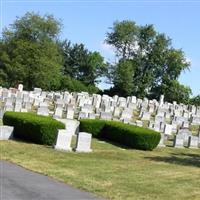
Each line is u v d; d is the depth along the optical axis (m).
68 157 20.25
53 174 15.69
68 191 13.25
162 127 35.06
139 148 25.53
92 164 19.02
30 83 85.94
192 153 27.23
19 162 17.50
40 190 12.91
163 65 104.69
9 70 84.44
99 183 14.95
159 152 25.67
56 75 86.81
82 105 43.66
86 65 124.06
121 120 35.91
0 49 87.50
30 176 14.92
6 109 34.47
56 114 34.94
